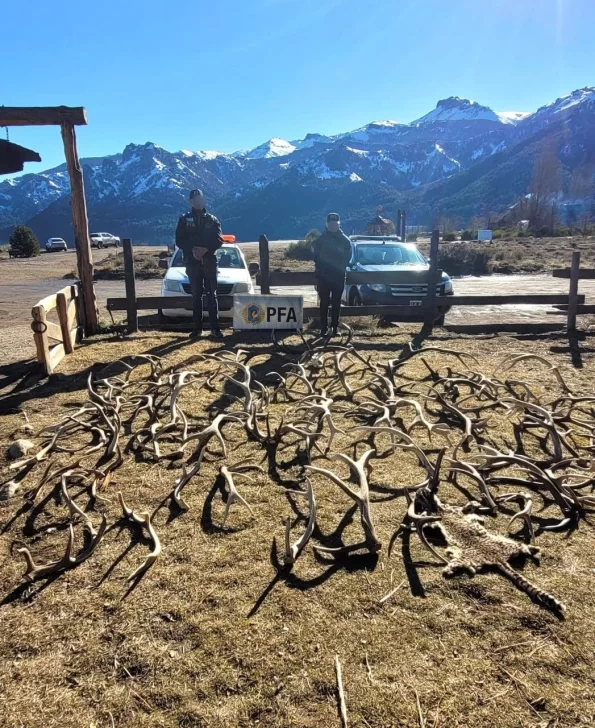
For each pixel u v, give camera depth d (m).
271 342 7.66
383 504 3.19
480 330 8.77
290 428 3.88
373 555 2.67
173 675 2.00
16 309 13.90
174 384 5.05
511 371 6.19
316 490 3.37
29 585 2.52
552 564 2.61
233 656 2.07
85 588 2.48
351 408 4.86
